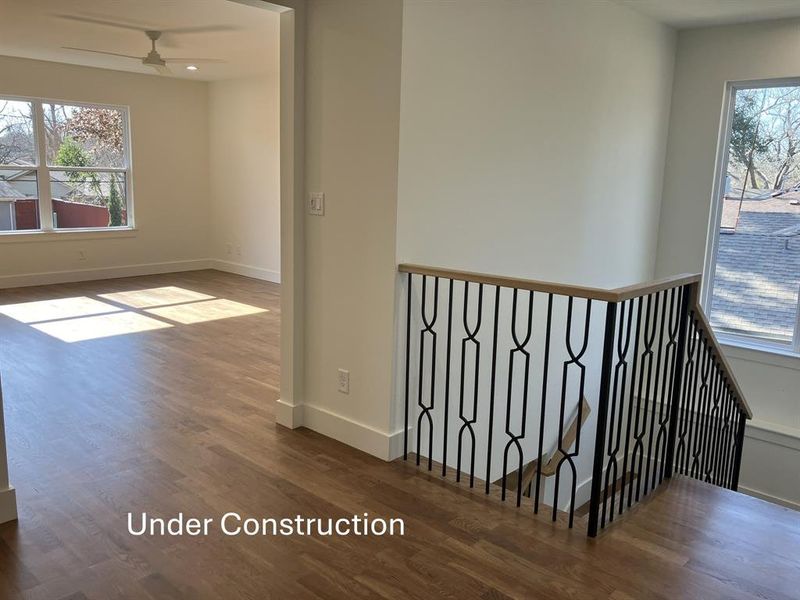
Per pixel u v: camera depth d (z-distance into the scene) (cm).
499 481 398
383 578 219
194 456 312
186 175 856
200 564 224
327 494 278
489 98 336
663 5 436
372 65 293
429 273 290
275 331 564
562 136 400
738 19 473
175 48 608
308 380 349
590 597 211
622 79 452
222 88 833
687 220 532
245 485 284
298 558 230
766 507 279
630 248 507
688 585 219
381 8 286
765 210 508
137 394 399
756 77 488
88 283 765
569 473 473
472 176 334
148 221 827
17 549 230
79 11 470
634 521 263
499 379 383
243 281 809
